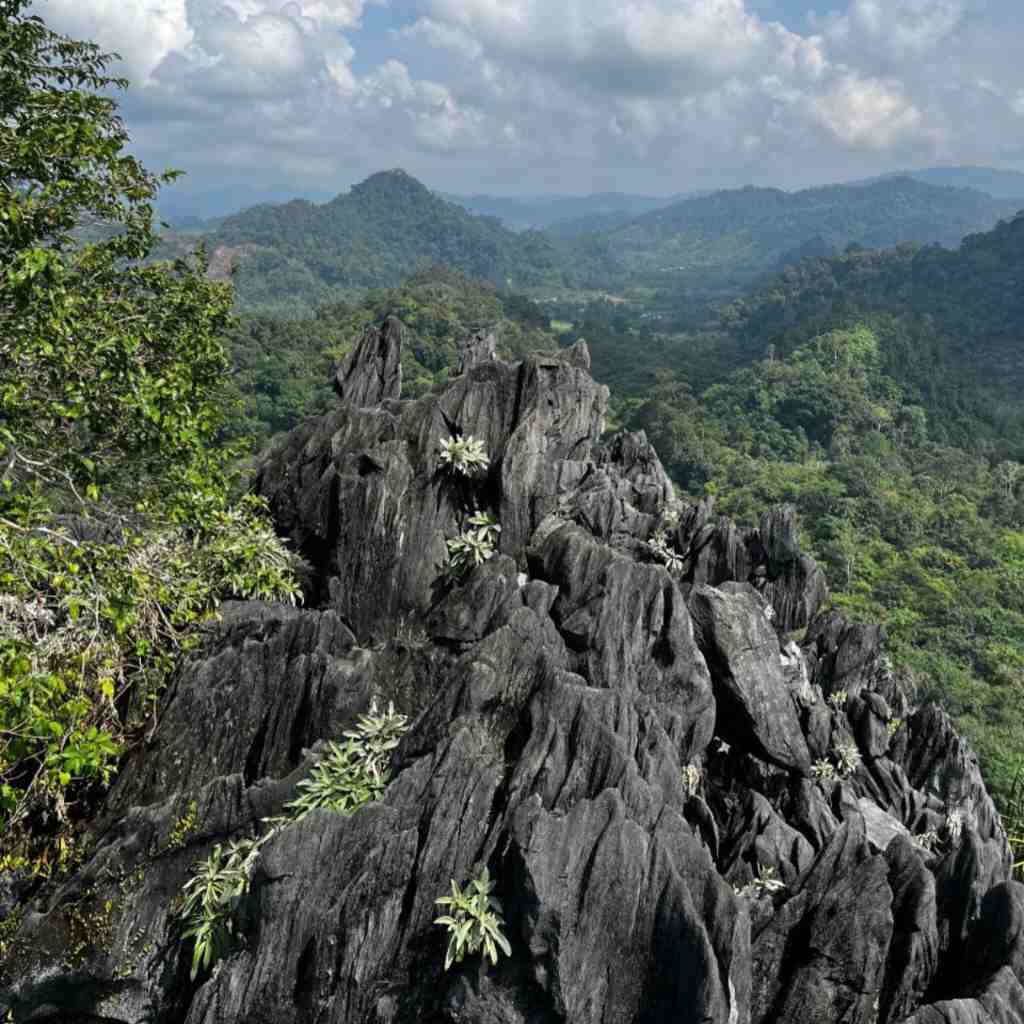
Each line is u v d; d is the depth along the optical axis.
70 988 11.48
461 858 10.63
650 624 15.27
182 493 15.07
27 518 12.09
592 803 10.55
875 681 22.33
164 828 12.18
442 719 12.61
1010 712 61.47
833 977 11.16
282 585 16.05
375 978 10.23
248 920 10.66
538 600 15.16
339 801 11.95
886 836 16.61
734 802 16.25
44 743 12.24
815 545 102.12
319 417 19.69
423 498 16.91
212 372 20.52
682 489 139.12
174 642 14.32
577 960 9.95
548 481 17.83
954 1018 9.74
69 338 13.49
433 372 177.12
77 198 15.52
